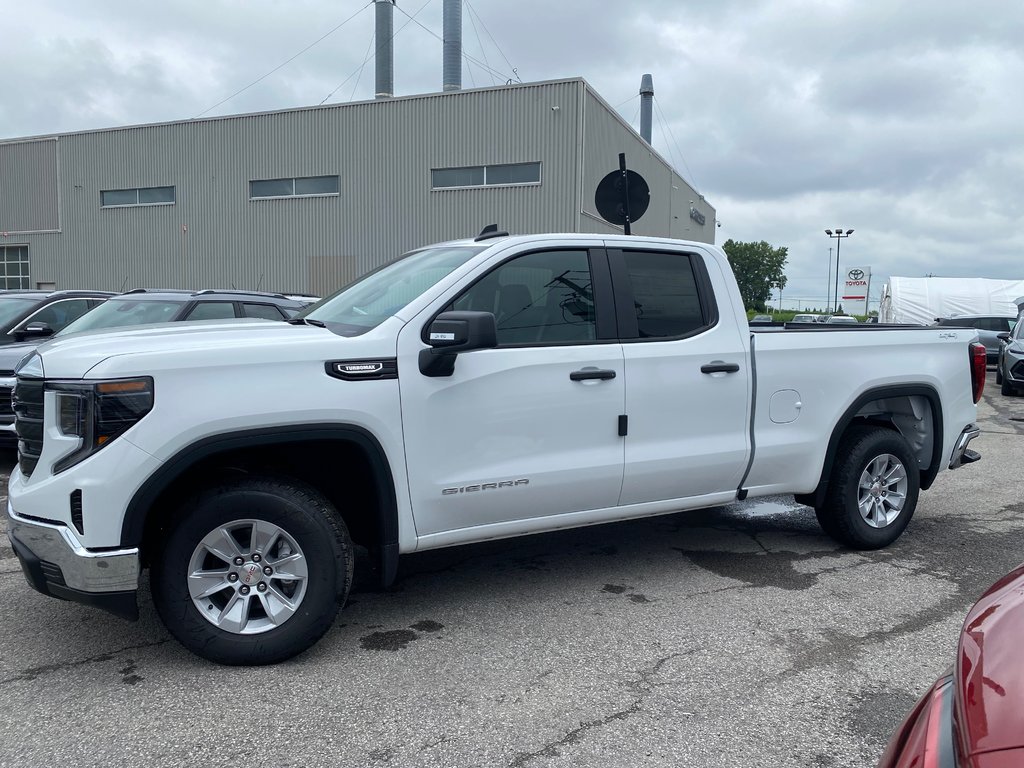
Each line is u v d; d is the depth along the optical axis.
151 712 3.06
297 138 27.05
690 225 46.75
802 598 4.36
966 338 5.54
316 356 3.44
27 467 3.35
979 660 1.60
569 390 4.03
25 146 31.80
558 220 23.77
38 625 3.88
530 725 2.99
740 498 4.76
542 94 23.62
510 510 3.99
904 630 3.92
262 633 3.42
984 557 5.14
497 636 3.81
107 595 3.15
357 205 26.36
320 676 3.38
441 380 3.71
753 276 100.44
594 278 4.23
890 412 5.61
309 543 3.44
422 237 25.58
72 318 9.16
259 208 27.86
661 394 4.31
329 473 3.83
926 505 6.61
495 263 3.96
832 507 5.10
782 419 4.75
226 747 2.82
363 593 4.41
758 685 3.33
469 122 24.58
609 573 4.77
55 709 3.08
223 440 3.26
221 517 3.32
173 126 28.97
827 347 4.88
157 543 3.32
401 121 25.47
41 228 32.06
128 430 3.11
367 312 3.95
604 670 3.46
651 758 2.78
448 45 34.88
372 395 3.53
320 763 2.73
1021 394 16.75
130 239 30.28
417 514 3.72
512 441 3.92
